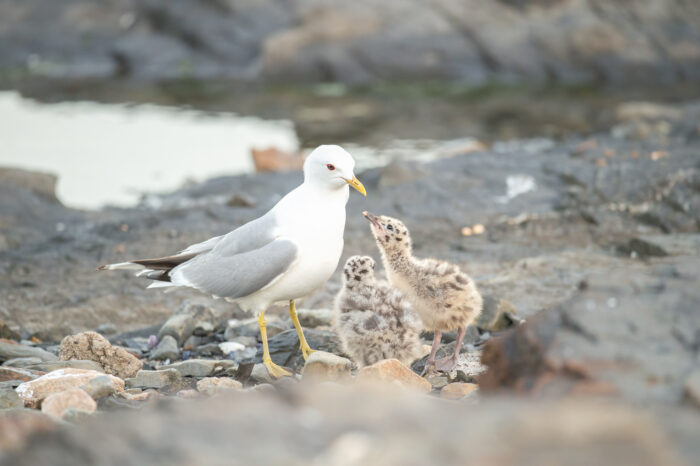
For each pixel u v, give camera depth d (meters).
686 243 13.04
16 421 6.15
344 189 9.45
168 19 39.03
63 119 27.89
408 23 37.03
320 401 4.63
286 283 9.23
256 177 19.30
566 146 20.06
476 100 31.94
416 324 8.97
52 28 39.53
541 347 5.61
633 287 5.95
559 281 12.24
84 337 9.64
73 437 4.33
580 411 4.26
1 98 31.61
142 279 12.95
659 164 16.70
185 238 14.52
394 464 3.90
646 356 5.26
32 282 12.88
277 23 37.88
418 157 22.77
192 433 4.29
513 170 17.86
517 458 3.91
